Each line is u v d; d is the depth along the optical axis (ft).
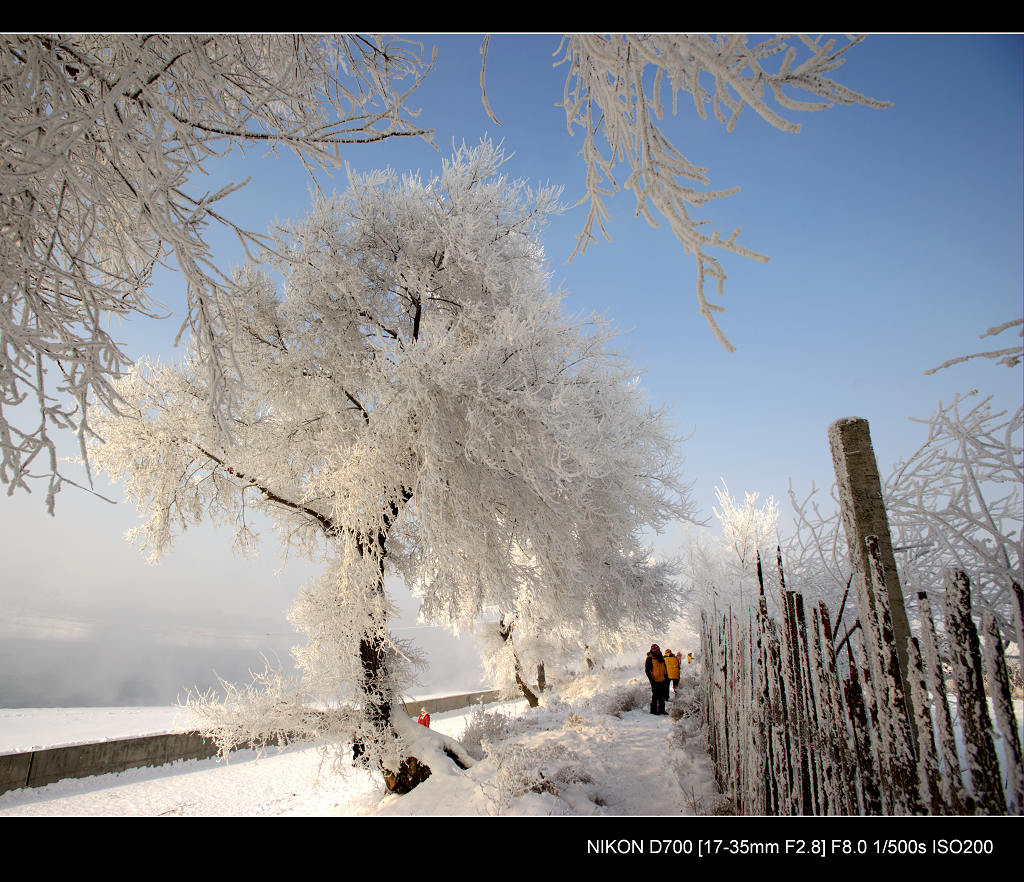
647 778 21.79
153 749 40.34
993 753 5.09
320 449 26.40
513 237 31.96
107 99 6.99
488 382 23.66
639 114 5.77
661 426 34.24
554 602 32.78
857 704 7.27
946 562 10.55
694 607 75.82
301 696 23.18
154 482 25.99
